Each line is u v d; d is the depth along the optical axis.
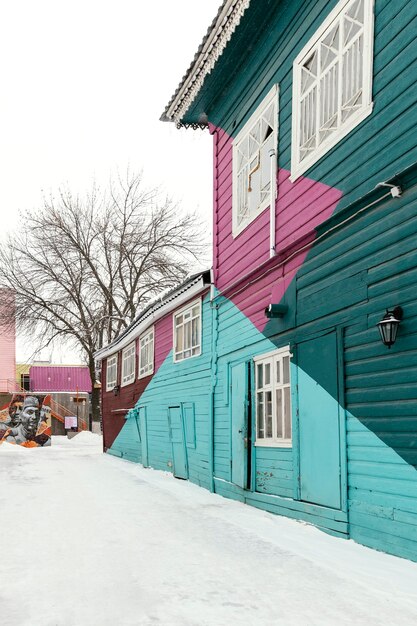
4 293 34.25
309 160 7.96
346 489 6.80
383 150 6.39
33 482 12.98
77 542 6.71
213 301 11.80
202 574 5.41
